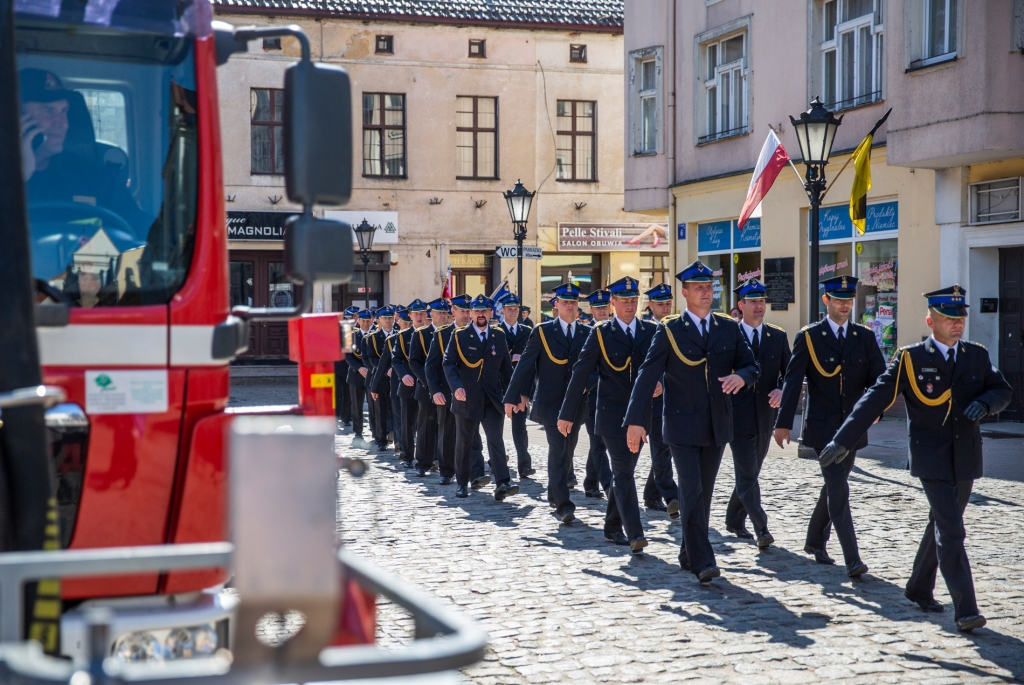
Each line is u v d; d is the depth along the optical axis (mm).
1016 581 7629
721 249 22109
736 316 18484
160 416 3807
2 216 2996
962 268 16453
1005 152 15211
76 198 3906
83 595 3648
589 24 35156
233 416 3908
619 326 9203
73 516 3684
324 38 33688
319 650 2201
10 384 2982
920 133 15977
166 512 3807
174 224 3957
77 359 3732
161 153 3990
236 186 33188
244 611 2135
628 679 5688
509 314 15000
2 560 2320
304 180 3436
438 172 34750
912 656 6047
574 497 12070
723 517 10383
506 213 35312
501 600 7355
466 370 12039
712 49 22281
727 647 6250
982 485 11344
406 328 15609
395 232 34469
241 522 2117
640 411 8008
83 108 3955
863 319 18484
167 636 3332
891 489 11430
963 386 6645
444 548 9164
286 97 3500
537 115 35281
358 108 34031
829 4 19172
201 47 4051
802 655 6078
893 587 7621
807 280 19656
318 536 2148
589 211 35750
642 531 8828
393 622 6871
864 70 18391
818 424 8398
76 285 3850
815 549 8500
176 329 3859
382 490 12922
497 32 34906
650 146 23906
